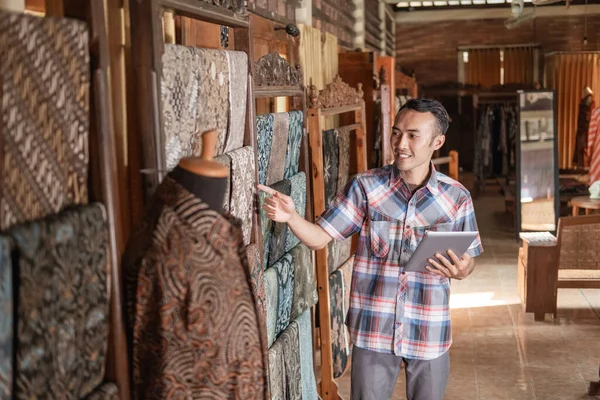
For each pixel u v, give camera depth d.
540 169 9.48
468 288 7.46
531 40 17.08
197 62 2.21
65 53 1.59
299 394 3.44
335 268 4.55
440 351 2.96
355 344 3.03
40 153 1.51
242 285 1.83
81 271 1.62
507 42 17.19
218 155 2.38
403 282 2.94
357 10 9.08
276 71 3.37
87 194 1.74
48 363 1.51
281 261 3.33
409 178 2.96
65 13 1.71
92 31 1.70
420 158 2.87
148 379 1.82
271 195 3.07
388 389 3.05
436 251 2.81
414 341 2.95
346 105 4.70
